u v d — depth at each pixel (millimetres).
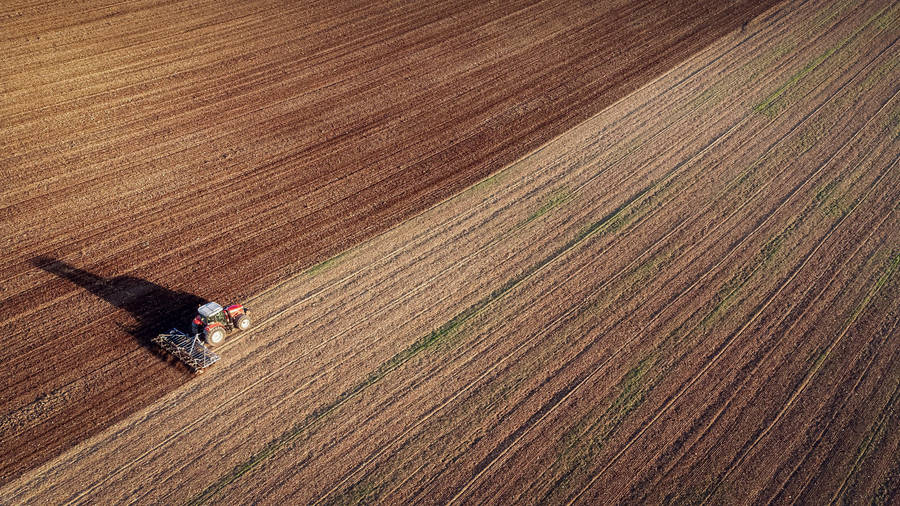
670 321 20438
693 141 28641
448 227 24234
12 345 19516
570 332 20062
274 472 16328
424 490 15992
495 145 28516
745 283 21797
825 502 15773
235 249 23141
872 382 18516
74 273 22000
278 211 24891
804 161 27344
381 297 21312
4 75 31672
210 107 30547
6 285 21516
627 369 18938
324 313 20734
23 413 17609
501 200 25531
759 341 19797
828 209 24875
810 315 20641
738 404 17984
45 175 26172
